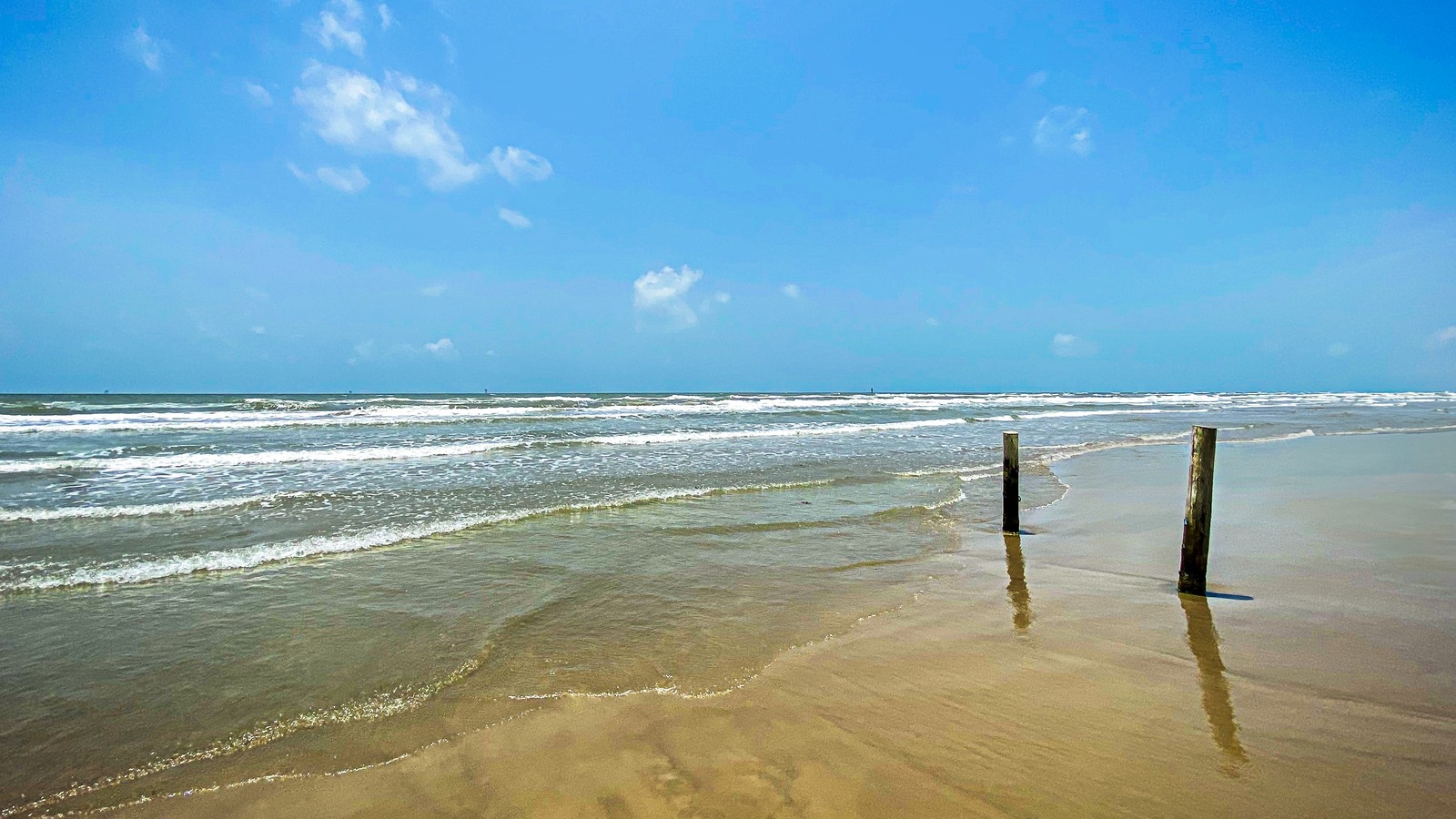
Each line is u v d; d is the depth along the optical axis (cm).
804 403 5072
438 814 326
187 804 337
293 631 565
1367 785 340
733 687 464
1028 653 520
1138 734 393
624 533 929
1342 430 2958
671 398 6550
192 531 898
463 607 627
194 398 5762
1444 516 1025
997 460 1772
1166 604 638
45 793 345
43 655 510
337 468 1490
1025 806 324
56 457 1556
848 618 607
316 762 374
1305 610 610
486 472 1448
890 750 378
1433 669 480
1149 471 1577
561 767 365
